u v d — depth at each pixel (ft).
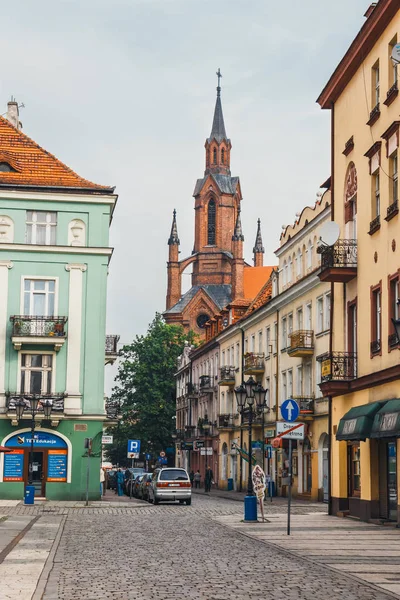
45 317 144.77
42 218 148.56
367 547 62.95
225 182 443.32
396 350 84.84
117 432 296.92
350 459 100.68
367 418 86.84
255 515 91.71
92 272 147.95
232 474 227.40
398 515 81.30
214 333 269.85
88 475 128.98
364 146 98.07
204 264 434.30
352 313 103.19
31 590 40.75
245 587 42.06
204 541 67.82
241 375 217.97
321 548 62.08
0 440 142.20
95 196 148.15
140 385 299.58
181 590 40.91
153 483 143.43
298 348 155.02
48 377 144.97
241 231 416.87
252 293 422.00
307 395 160.56
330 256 101.91
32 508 118.01
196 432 269.44
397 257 85.71
